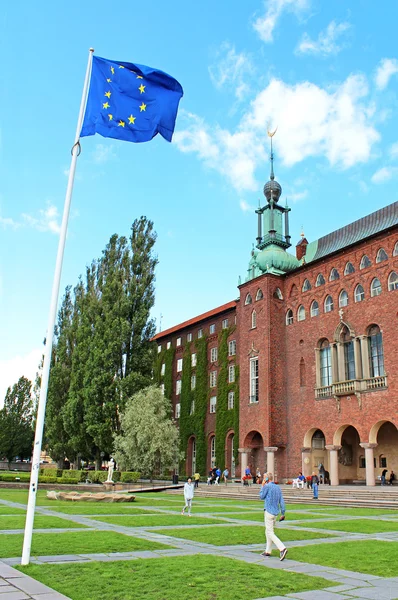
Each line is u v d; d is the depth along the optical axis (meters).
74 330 61.62
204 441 63.97
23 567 10.66
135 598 8.59
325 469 48.94
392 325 41.38
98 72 15.11
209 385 65.44
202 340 67.62
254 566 11.62
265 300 53.53
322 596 9.08
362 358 43.53
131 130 15.10
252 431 51.94
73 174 13.54
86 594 8.72
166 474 66.31
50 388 59.59
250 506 30.11
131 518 21.44
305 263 52.97
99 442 50.88
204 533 17.08
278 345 52.53
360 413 42.88
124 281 57.78
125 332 53.69
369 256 44.66
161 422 52.34
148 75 15.54
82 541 14.48
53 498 31.55
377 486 40.50
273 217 59.91
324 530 18.59
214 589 9.36
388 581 10.42
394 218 47.12
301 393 49.50
